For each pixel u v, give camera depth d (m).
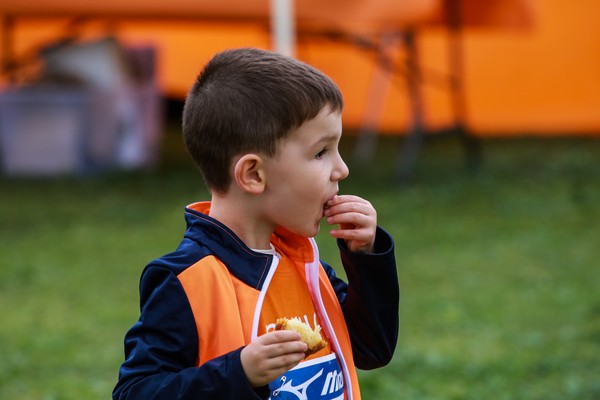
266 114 5.41
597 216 23.11
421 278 18.23
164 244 20.55
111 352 14.15
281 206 5.52
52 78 27.33
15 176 27.31
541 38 34.97
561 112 35.12
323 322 5.75
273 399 5.46
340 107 5.59
